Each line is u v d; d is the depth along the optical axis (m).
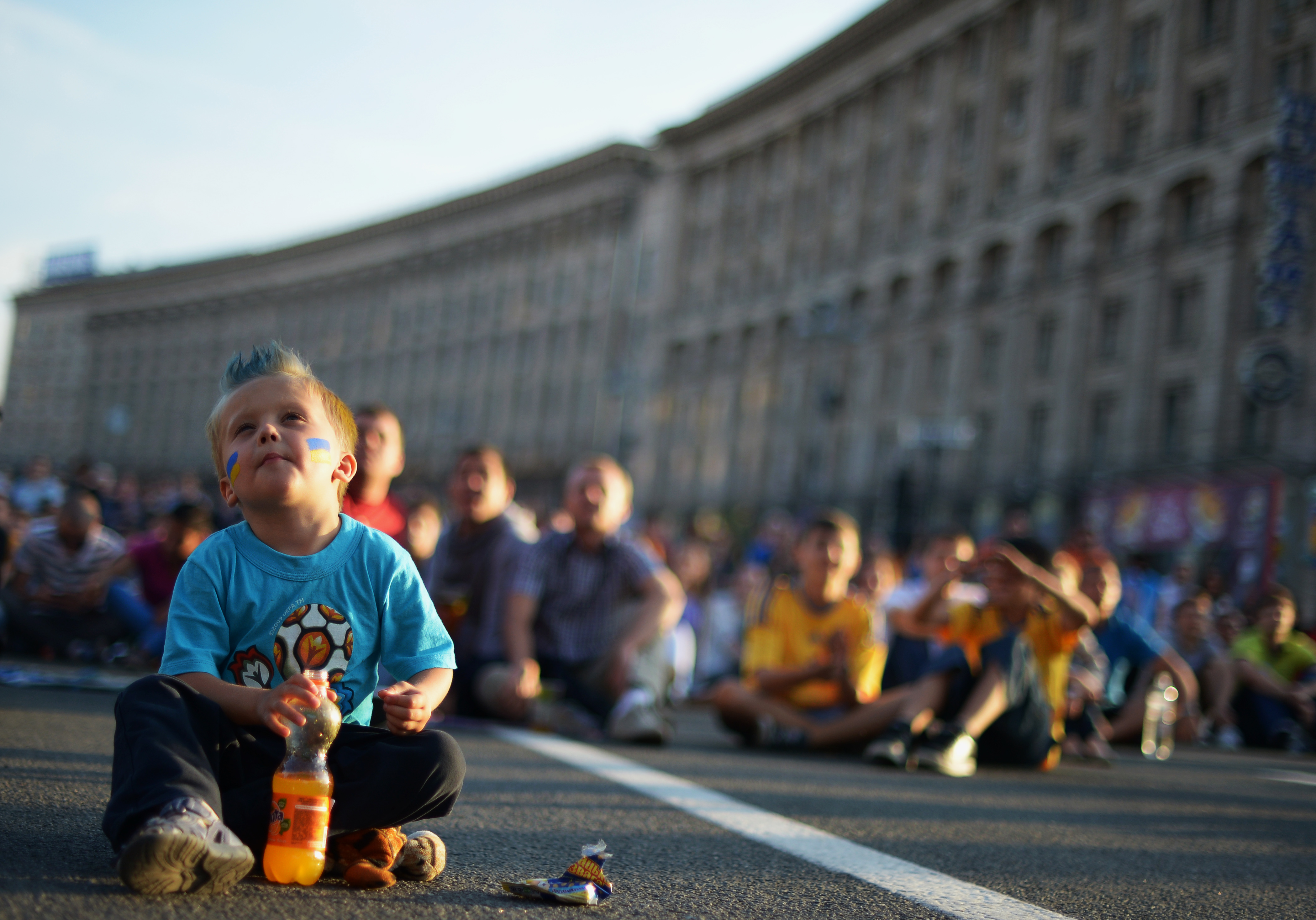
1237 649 10.27
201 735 2.12
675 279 58.41
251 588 2.26
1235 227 31.36
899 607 7.64
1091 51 37.47
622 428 60.12
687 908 2.34
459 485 7.06
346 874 2.24
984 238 40.00
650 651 6.91
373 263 81.31
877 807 4.28
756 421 51.25
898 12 44.97
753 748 6.73
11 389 106.06
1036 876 3.03
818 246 49.16
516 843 2.95
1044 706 6.19
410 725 2.21
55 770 3.46
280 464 2.21
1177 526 27.31
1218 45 33.22
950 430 35.69
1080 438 35.09
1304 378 28.58
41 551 8.96
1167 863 3.44
